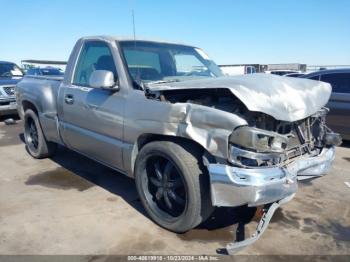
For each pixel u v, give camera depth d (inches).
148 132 122.8
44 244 115.5
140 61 144.7
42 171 191.2
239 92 102.7
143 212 140.4
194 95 124.8
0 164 204.2
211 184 105.5
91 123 152.9
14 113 358.6
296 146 123.6
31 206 144.9
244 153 101.2
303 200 157.0
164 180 124.8
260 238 122.3
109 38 150.5
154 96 122.3
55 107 182.5
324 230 129.3
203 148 113.4
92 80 133.9
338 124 267.1
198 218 115.3
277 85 114.4
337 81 270.4
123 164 140.3
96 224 129.7
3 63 411.8
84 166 200.2
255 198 100.9
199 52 180.2
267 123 112.2
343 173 197.0
